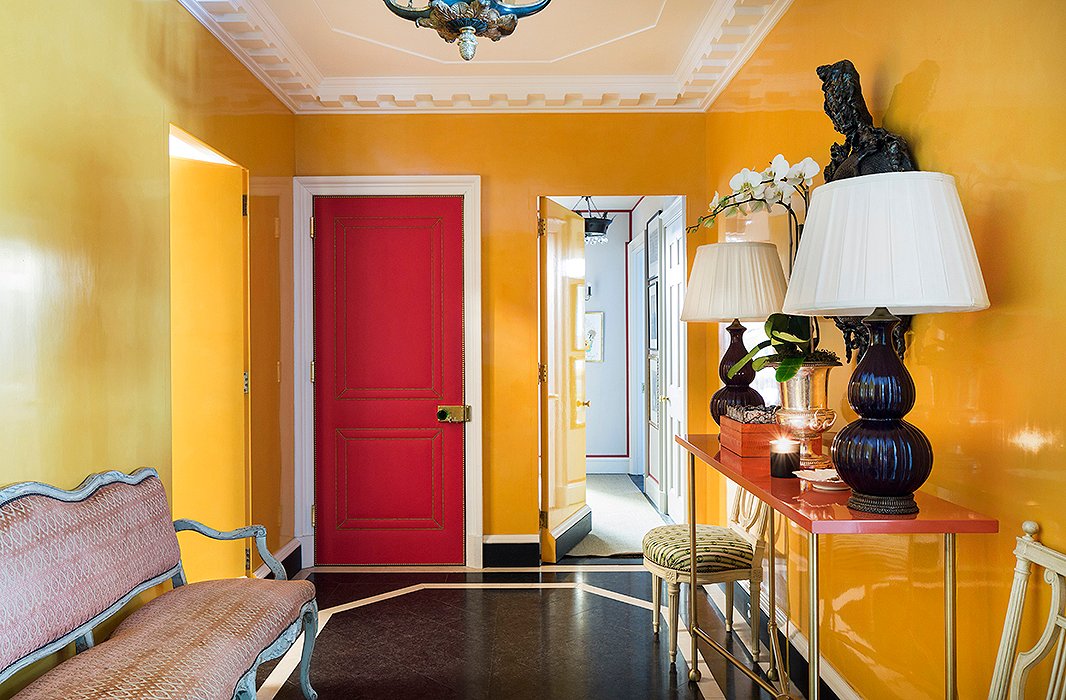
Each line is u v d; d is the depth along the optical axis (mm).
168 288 3064
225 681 2113
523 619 3840
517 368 4758
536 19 3730
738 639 3549
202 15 3320
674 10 3631
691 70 4203
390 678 3168
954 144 1991
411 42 4023
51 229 2287
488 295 4762
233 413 3869
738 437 2750
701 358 4789
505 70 4430
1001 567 1812
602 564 4797
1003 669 1653
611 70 4441
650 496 6703
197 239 3861
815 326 2852
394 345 4754
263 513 4117
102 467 2562
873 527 1756
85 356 2463
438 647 3488
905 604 2262
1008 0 1755
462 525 4762
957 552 2002
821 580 2926
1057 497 1613
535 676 3188
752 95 3787
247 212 3910
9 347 2094
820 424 2441
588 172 4770
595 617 3869
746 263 2875
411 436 4754
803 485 2168
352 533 4754
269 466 4219
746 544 3285
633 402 7875
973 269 1682
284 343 4496
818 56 2926
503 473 4762
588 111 4766
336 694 3021
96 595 2236
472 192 4727
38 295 2223
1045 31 1630
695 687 3082
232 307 3867
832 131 2775
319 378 4746
